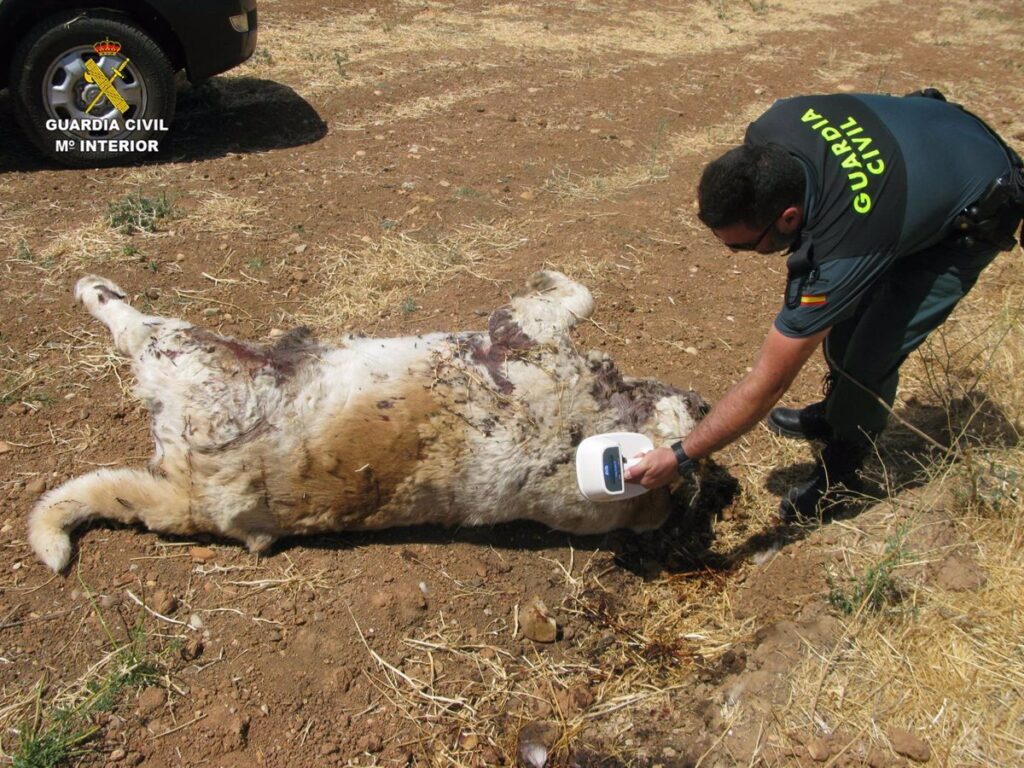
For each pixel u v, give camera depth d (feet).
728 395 9.62
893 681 9.89
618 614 11.25
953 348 14.96
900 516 11.85
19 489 11.03
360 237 16.66
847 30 35.24
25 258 14.88
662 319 15.56
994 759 9.02
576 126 22.84
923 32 35.91
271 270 15.44
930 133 9.37
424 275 15.75
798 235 9.17
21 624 9.65
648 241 17.75
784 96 26.86
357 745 9.39
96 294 11.16
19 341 13.21
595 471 10.04
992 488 11.80
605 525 11.57
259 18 27.91
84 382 12.73
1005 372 14.38
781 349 9.11
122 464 11.53
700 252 17.70
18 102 17.40
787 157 8.71
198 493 10.13
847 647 10.32
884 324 10.64
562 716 10.01
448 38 28.63
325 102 22.48
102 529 10.68
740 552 12.05
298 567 10.82
